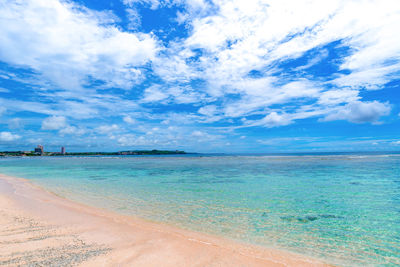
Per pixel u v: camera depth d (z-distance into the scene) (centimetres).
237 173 2927
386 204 1216
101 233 743
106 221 891
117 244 648
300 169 3328
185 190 1684
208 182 2114
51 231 748
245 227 862
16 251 568
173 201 1317
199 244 667
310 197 1401
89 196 1472
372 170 3019
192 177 2558
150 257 564
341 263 578
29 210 1042
